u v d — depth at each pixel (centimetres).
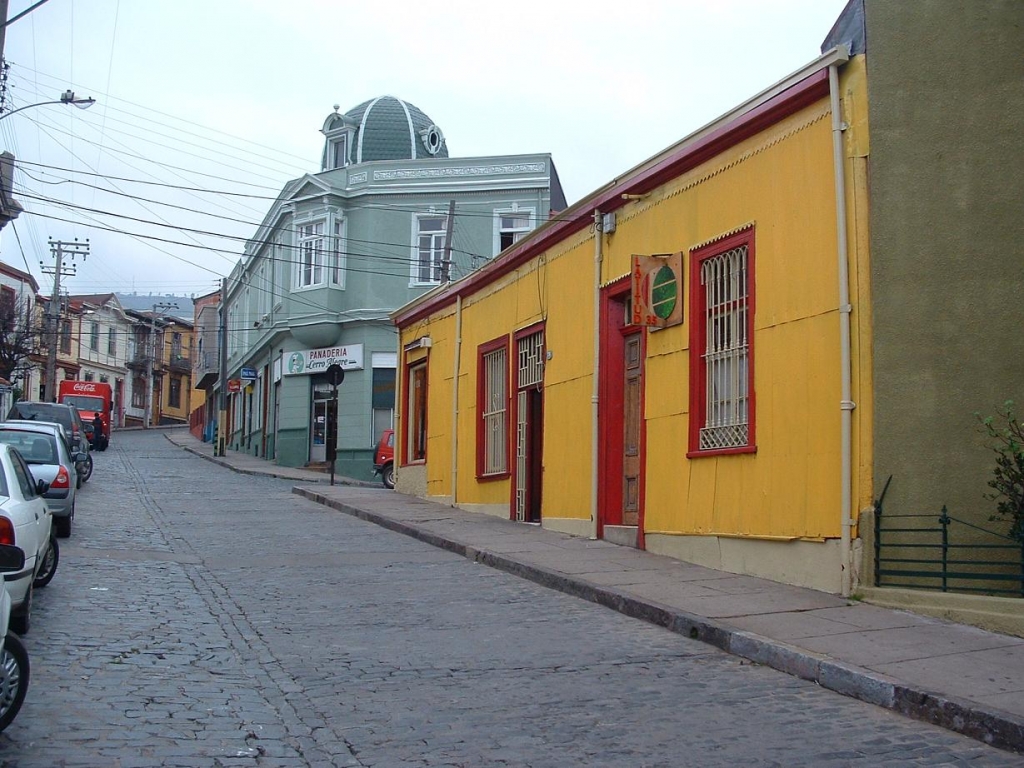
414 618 1001
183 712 671
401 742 622
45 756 570
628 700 714
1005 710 635
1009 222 963
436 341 2252
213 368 6309
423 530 1634
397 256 3481
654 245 1367
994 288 959
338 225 3547
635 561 1265
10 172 2383
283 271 3778
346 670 796
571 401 1592
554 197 3653
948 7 992
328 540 1609
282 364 3788
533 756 597
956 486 947
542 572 1202
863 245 991
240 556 1418
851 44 1027
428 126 3862
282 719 666
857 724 661
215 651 849
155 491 2498
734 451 1159
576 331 1585
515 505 1795
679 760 590
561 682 762
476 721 665
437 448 2203
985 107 977
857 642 821
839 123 1018
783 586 1060
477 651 861
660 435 1321
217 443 4519
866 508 970
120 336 8106
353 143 3800
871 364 977
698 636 898
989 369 952
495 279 1939
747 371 1159
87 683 728
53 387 5794
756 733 640
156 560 1344
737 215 1181
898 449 961
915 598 920
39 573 1062
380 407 3472
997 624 855
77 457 2383
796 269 1073
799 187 1077
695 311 1254
